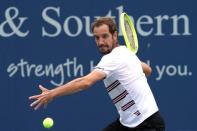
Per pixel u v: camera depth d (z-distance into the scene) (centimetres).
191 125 2383
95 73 1371
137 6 2344
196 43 2375
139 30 2350
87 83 1354
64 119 2347
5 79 2327
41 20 2320
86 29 2333
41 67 2330
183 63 2372
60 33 2327
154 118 1431
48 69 2330
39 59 2327
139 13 2347
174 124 2380
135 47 1627
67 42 2328
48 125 1656
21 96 2330
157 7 2353
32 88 2333
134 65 1420
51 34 2323
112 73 1397
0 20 2311
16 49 2322
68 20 2327
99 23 1405
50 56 2327
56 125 2344
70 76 2333
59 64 2330
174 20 2362
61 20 2322
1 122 2334
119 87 1417
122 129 1505
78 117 2348
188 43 2373
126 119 1444
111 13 2336
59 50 2328
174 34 2366
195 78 2380
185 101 2380
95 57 2336
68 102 2342
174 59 2369
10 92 2330
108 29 1405
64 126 2347
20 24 2320
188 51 2373
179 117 2377
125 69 1404
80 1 2322
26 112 2336
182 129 2381
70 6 2322
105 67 1382
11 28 2320
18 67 2327
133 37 1636
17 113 2336
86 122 2353
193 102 2381
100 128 2355
